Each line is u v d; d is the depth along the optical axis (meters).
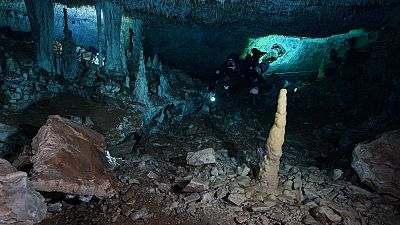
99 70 9.02
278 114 5.01
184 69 15.58
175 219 4.62
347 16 10.77
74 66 8.43
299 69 17.09
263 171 5.41
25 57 8.12
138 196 5.12
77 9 9.86
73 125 5.25
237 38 15.59
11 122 6.16
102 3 8.80
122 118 7.49
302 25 12.71
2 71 7.23
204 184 5.27
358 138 8.28
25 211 3.70
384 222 4.70
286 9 9.35
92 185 4.46
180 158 7.14
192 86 11.99
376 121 9.34
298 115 11.77
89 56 10.69
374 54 12.48
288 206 5.00
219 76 13.53
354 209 5.01
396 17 11.07
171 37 14.48
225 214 4.75
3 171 3.87
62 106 7.25
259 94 13.29
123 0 8.49
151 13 10.05
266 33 14.82
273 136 5.13
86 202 4.78
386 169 5.50
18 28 10.32
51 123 4.89
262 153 7.41
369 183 5.66
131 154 6.93
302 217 4.73
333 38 15.72
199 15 10.57
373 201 5.32
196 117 10.49
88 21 11.09
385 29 12.02
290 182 5.70
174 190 5.47
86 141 5.17
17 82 7.06
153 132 8.62
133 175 5.75
